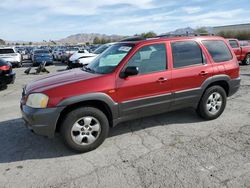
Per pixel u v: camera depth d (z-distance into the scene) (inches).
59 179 134.3
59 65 876.6
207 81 201.6
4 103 296.8
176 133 188.7
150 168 141.2
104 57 193.2
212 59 206.5
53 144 177.3
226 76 211.0
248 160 145.9
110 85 163.8
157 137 182.7
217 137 179.0
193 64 196.9
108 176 135.1
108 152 162.9
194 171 136.3
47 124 152.6
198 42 202.4
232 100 276.4
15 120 229.3
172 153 157.6
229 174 132.5
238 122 207.2
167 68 185.3
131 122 212.7
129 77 170.6
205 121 211.8
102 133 166.2
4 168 147.4
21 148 172.9
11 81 391.5
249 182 125.4
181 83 190.2
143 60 177.2
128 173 137.2
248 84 367.9
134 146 169.9
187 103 198.4
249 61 677.9
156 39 185.5
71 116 156.0
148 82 176.1
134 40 198.7
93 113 161.2
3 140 186.2
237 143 168.4
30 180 134.3
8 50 819.4
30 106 156.6
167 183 126.6
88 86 158.7
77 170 142.6
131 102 172.1
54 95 152.3
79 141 160.6
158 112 188.7
